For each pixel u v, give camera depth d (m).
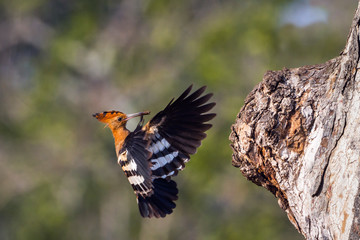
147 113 7.08
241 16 15.94
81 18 19.94
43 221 17.88
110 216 18.19
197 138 6.64
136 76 18.98
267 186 7.16
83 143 18.80
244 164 7.09
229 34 15.75
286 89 6.68
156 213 6.99
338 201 5.98
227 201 15.77
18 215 18.19
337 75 6.39
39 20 21.45
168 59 18.48
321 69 6.71
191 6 18.70
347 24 15.66
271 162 6.63
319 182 6.16
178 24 18.55
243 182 15.32
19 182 18.53
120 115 7.27
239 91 15.29
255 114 6.77
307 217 6.32
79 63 19.56
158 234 17.30
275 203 15.44
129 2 20.12
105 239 18.12
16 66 21.44
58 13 21.31
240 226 15.37
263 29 15.36
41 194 18.25
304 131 6.50
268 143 6.62
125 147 6.98
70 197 18.33
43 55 21.22
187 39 18.25
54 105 19.14
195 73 16.47
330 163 6.14
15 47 22.17
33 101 19.23
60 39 19.67
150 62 18.91
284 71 6.81
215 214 16.17
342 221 5.92
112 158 18.61
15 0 21.19
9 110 19.73
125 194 18.36
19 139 19.02
